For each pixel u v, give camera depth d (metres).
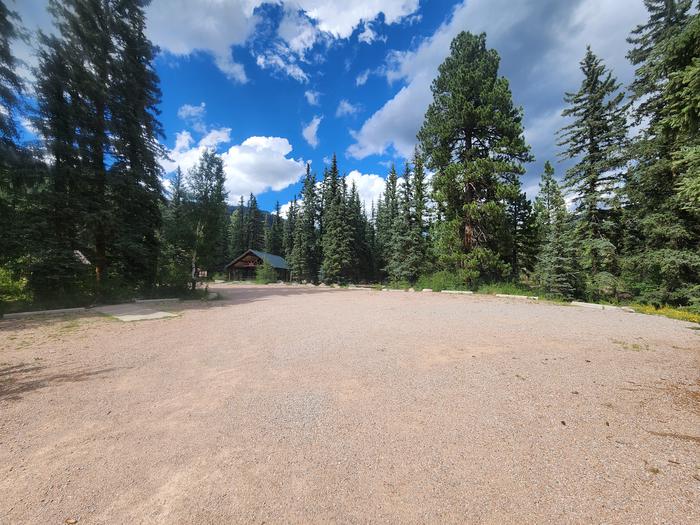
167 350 6.14
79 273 13.00
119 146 14.96
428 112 21.12
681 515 1.96
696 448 2.73
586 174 16.86
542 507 2.08
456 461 2.62
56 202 12.58
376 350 6.06
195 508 2.12
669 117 5.46
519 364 5.16
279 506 2.13
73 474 2.48
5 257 11.79
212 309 12.18
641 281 14.10
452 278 21.23
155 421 3.36
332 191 43.16
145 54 16.42
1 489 2.31
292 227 55.75
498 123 17.97
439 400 3.83
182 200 19.34
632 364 5.14
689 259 11.85
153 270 16.16
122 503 2.17
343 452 2.77
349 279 39.59
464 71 19.22
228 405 3.74
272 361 5.43
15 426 3.24
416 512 2.07
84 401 3.86
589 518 1.97
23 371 4.96
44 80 12.69
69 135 13.33
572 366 5.05
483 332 7.64
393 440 2.96
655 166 12.45
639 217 14.31
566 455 2.67
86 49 14.07
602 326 8.46
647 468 2.47
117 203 14.99
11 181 11.88
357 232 45.81
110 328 8.34
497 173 18.02
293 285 37.84
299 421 3.34
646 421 3.24
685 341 6.75
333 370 4.95
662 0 14.31
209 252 19.89
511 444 2.86
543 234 26.41
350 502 2.17
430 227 28.00
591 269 16.28
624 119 15.66
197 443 2.92
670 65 5.73
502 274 18.94
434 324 8.73
